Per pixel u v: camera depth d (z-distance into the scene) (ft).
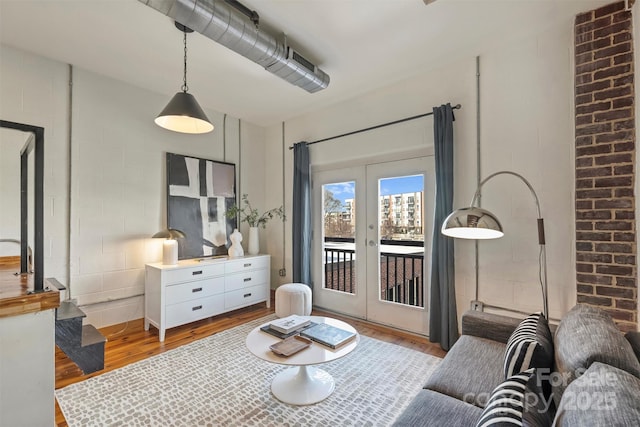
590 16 6.94
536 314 5.84
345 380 7.26
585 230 6.88
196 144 12.87
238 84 10.84
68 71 9.53
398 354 8.68
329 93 11.58
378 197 11.26
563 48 7.64
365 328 10.80
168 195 11.76
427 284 9.98
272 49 7.58
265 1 6.70
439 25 7.61
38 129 4.40
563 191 7.61
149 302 10.38
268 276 13.37
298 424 5.73
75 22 7.45
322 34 7.94
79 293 9.71
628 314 6.33
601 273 6.65
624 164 6.42
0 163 8.37
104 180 10.27
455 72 9.39
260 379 7.29
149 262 11.23
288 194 14.64
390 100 10.87
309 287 12.19
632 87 6.38
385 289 11.07
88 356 7.57
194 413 6.03
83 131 9.84
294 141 14.35
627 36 6.48
